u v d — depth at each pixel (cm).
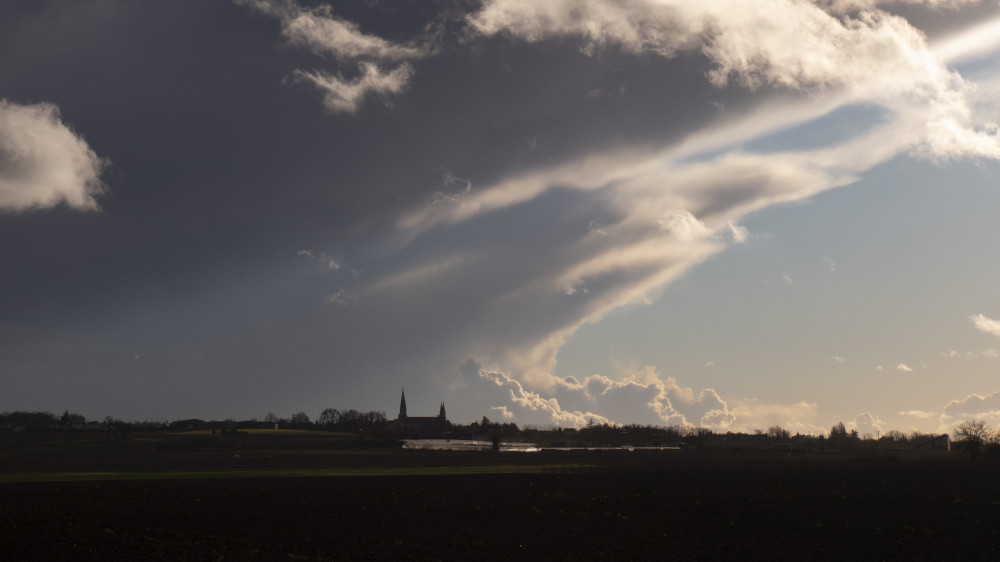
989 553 4244
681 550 4312
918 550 4328
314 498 6812
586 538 4709
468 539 4653
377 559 4028
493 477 9519
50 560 3947
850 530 5025
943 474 10088
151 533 4781
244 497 6862
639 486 8162
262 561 3959
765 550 4328
